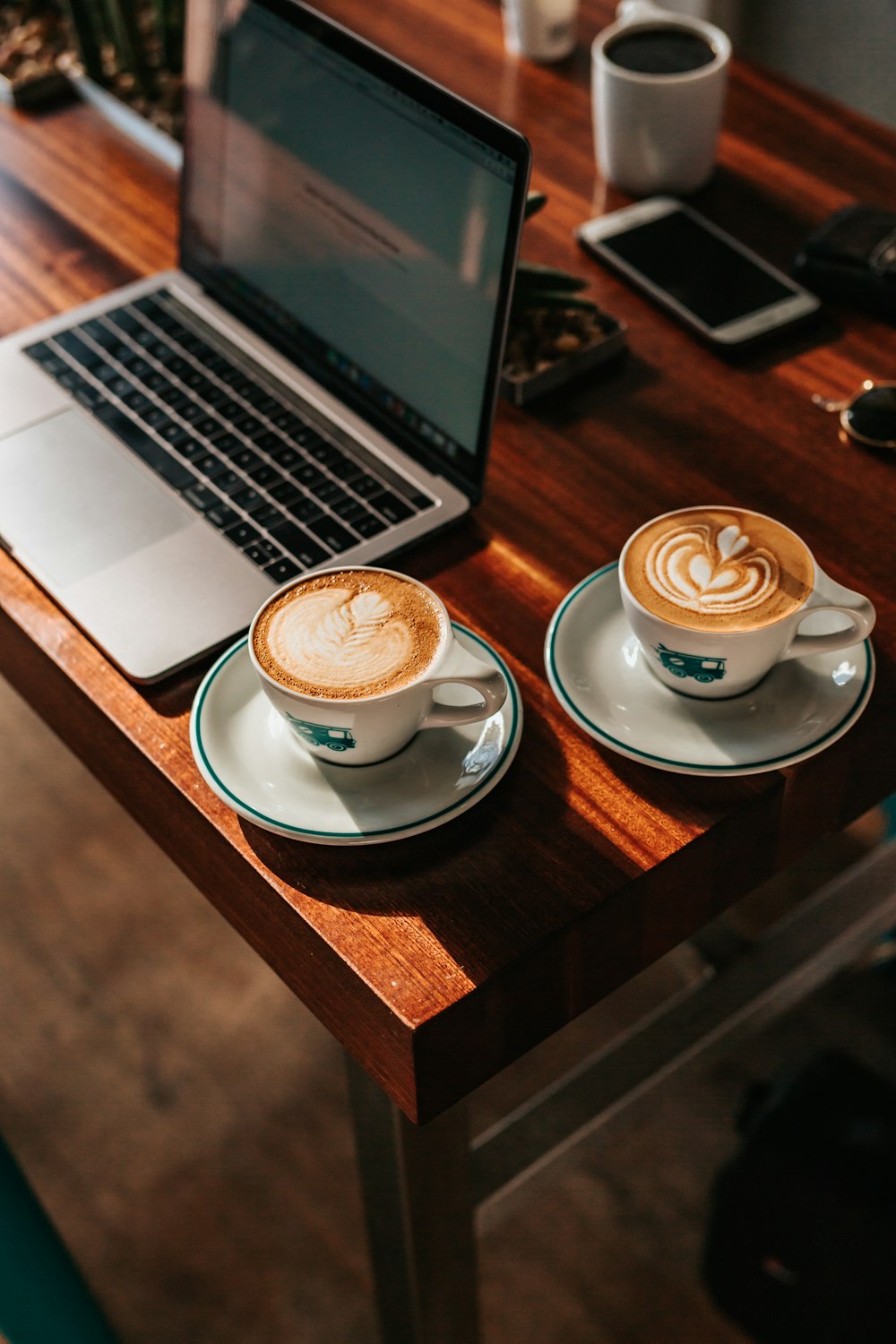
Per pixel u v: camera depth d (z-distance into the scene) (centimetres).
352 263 82
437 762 63
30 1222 96
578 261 100
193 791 65
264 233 89
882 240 94
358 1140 80
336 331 85
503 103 118
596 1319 134
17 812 180
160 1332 134
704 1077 154
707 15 133
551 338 90
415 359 79
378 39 127
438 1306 91
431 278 76
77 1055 156
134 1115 150
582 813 63
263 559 75
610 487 81
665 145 101
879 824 147
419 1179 79
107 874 173
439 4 132
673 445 84
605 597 70
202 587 74
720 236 99
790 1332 123
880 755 69
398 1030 56
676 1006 109
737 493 80
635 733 64
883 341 92
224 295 95
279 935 64
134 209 109
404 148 76
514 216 70
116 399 88
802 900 143
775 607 61
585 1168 147
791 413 86
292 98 83
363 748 61
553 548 78
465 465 78
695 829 62
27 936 167
